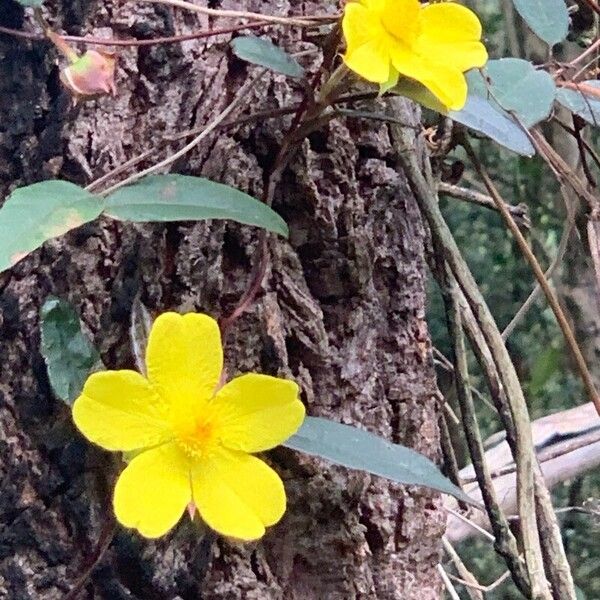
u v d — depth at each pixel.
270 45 0.30
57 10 0.32
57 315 0.29
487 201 0.42
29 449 0.32
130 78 0.32
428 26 0.29
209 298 0.32
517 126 0.31
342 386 0.34
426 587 0.35
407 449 0.30
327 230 0.33
